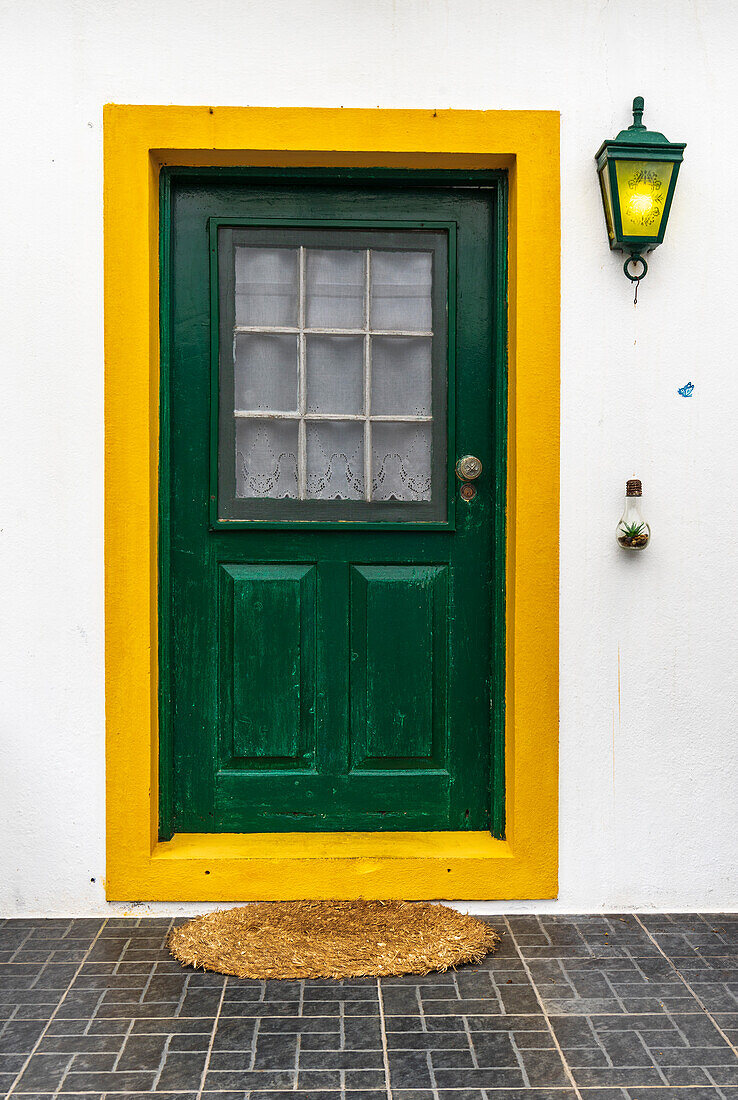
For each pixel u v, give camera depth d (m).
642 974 2.89
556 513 3.28
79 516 3.23
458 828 3.45
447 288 3.41
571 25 3.23
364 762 3.43
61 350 3.20
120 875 3.26
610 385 3.28
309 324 3.41
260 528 3.38
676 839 3.35
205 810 3.41
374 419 3.43
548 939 3.12
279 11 3.18
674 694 3.33
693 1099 2.31
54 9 3.15
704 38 3.26
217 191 3.35
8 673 3.24
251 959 2.91
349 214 3.38
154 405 3.29
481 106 3.22
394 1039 2.54
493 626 3.42
